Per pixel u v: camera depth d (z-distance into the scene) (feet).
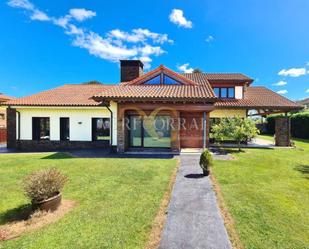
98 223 17.76
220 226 17.37
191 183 28.09
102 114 62.59
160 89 55.26
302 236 16.19
